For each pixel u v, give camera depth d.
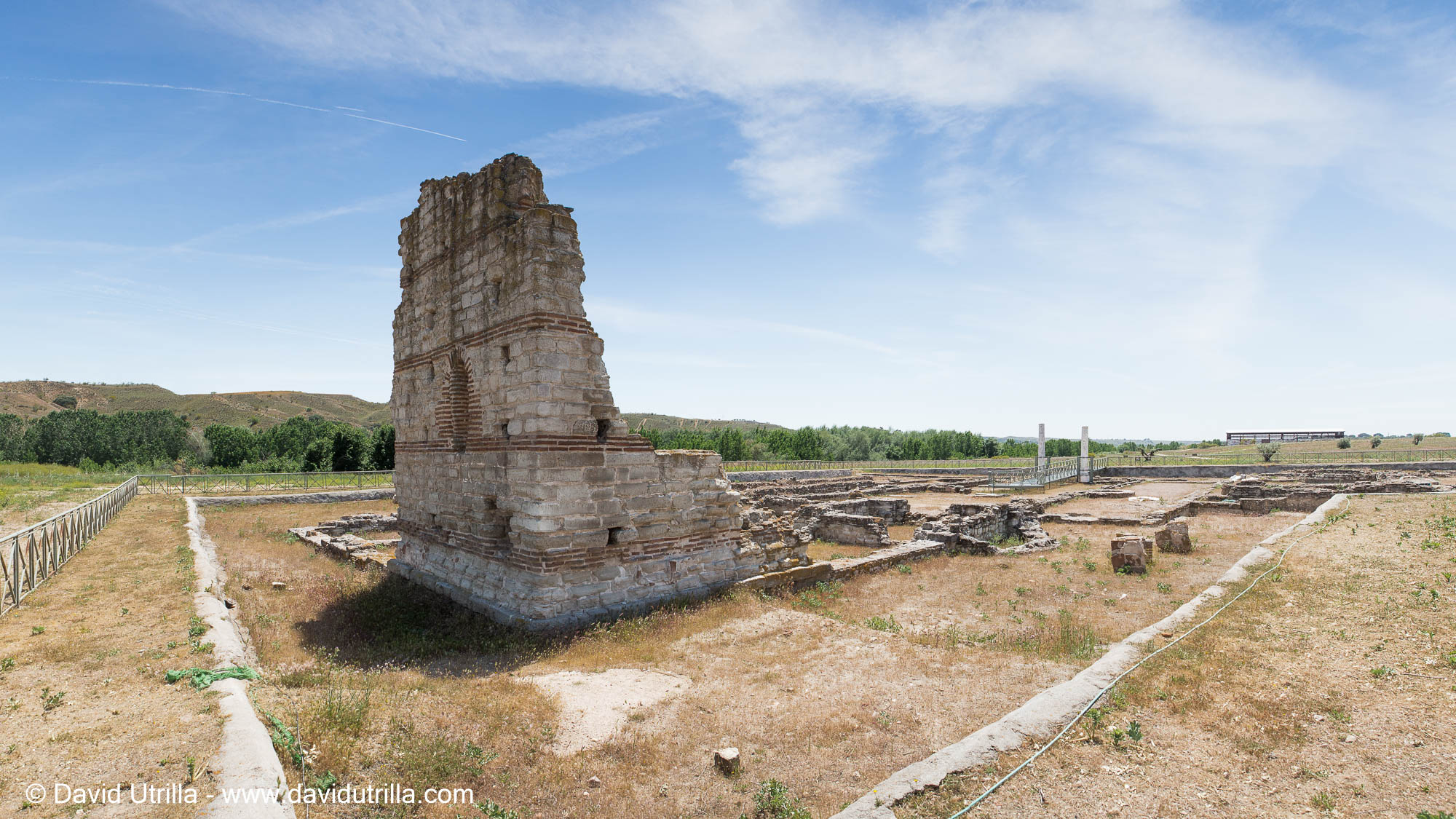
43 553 12.36
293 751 6.07
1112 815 5.49
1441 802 5.45
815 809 5.83
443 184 15.04
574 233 12.24
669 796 6.13
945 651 10.24
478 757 6.57
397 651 10.78
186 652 8.47
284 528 25.25
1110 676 8.16
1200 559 18.22
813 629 11.42
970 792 5.82
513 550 12.10
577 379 12.00
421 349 15.96
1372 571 12.21
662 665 9.70
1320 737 6.59
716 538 14.17
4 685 7.29
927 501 35.97
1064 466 56.47
